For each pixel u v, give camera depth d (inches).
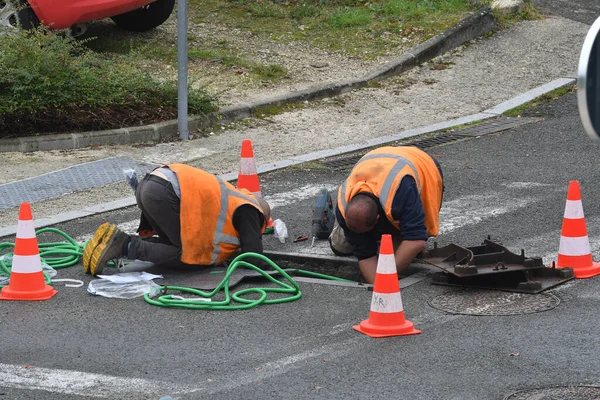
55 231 807.1
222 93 1328.7
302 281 722.2
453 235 829.2
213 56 1515.7
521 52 1587.1
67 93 1187.3
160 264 740.0
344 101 1403.8
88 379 542.6
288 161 1130.7
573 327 600.1
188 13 1729.8
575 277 700.0
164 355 577.3
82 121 1192.2
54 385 534.0
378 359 560.4
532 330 597.0
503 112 1339.8
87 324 637.9
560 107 1344.7
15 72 1154.7
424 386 519.5
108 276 727.7
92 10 1370.6
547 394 503.8
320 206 834.8
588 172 1038.4
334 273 762.8
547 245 792.3
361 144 1203.2
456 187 996.6
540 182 1004.6
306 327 621.6
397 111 1362.0
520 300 655.8
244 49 1574.8
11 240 858.1
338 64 1539.1
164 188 722.2
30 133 1173.1
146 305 674.8
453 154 1142.3
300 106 1375.5
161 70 1437.0
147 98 1268.5
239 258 697.6
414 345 580.7
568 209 707.4
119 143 1193.4
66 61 1206.9
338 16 1702.8
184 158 1148.5
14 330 628.7
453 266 692.1
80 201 985.5
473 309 641.6
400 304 603.8
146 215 738.2
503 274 690.2
